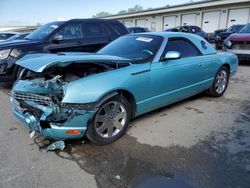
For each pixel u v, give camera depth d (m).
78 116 2.81
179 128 3.69
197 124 3.83
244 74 7.73
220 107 4.62
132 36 4.45
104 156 2.93
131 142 3.26
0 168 2.68
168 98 4.00
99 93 2.92
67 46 6.48
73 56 3.15
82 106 2.81
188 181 2.46
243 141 3.26
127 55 3.88
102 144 3.17
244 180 2.47
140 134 3.49
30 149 3.08
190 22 27.36
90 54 3.67
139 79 3.38
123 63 3.37
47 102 2.80
